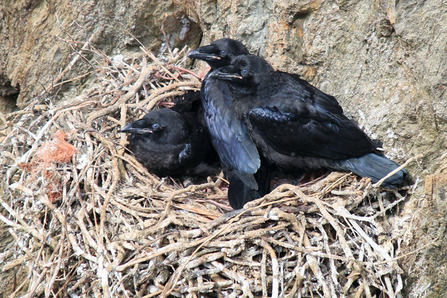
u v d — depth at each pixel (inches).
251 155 416.2
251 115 409.1
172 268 354.6
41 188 402.6
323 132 390.6
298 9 434.3
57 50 552.4
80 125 435.2
